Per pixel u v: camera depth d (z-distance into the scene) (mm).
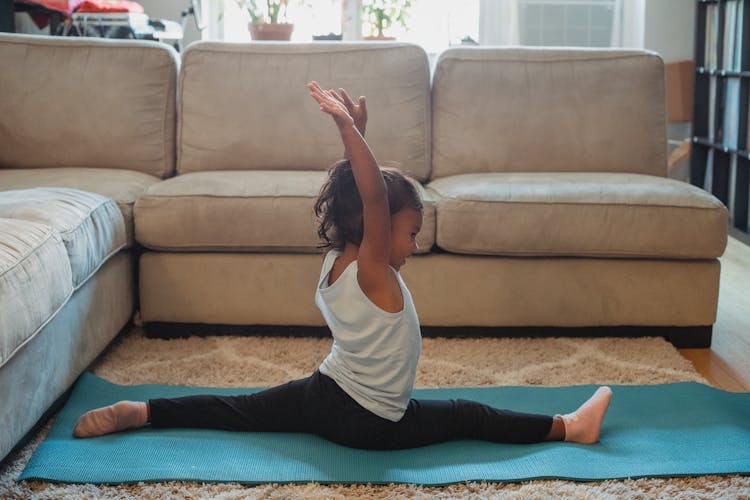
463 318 2467
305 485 1585
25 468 1624
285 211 2383
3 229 1725
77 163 2855
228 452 1704
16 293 1563
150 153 2855
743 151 4000
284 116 2832
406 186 1679
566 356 2355
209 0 5113
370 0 4953
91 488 1554
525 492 1558
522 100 2898
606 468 1655
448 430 1758
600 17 5137
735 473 1651
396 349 1648
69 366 1915
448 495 1554
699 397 2035
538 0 5082
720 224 2410
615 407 1987
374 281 1619
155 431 1806
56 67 2863
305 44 2914
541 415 1791
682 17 4957
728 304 2945
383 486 1585
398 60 2879
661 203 2404
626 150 2889
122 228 2322
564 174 2750
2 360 1477
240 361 2287
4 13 3789
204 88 2850
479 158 2881
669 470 1647
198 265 2438
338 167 1698
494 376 2195
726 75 4191
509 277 2449
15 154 2844
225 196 2393
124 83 2855
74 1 4043
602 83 2920
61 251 1826
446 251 2486
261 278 2441
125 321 2414
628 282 2461
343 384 1715
